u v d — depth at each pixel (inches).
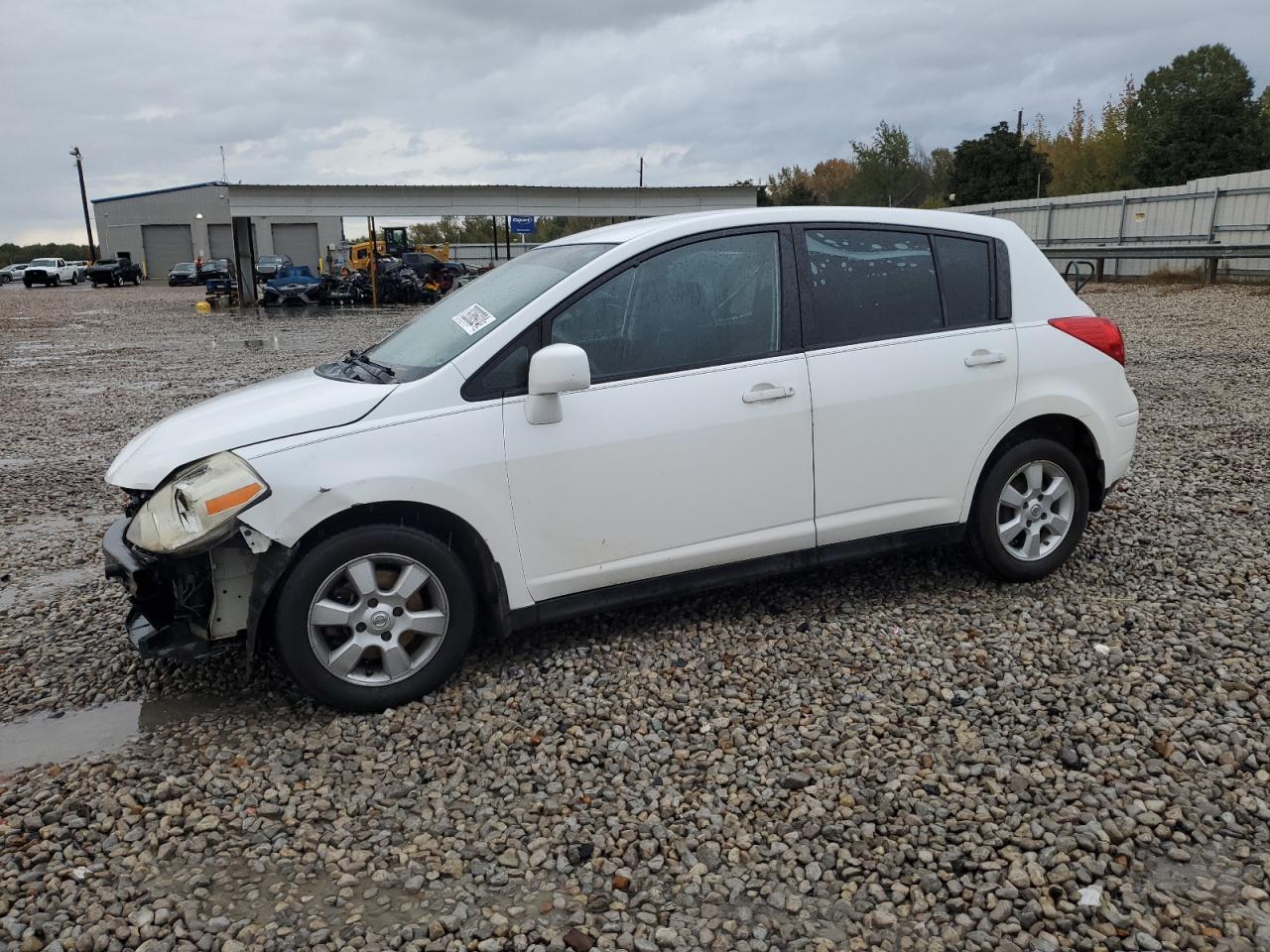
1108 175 1740.9
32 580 220.4
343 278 1397.6
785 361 166.9
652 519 161.0
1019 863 110.7
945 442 177.8
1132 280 973.8
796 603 186.9
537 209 1326.3
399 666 150.5
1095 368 189.6
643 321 160.9
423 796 128.6
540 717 147.4
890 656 162.9
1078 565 199.8
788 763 133.1
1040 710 143.8
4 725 152.8
